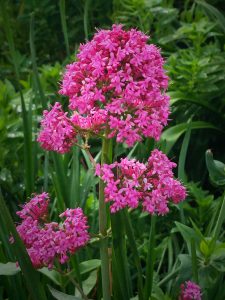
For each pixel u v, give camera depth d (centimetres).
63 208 26
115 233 20
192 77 38
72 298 20
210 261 23
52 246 19
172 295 23
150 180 19
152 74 18
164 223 32
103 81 19
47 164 30
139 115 18
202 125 36
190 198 34
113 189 18
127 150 36
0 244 25
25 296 25
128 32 18
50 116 19
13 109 38
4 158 34
